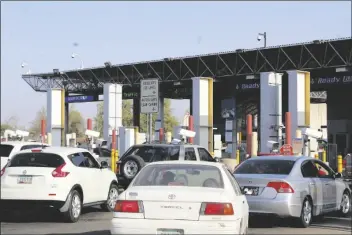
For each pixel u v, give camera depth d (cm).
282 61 7162
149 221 1275
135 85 8456
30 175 2020
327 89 7919
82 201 2166
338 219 2242
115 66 8212
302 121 4544
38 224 2041
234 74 7356
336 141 8244
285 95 8044
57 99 5322
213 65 7738
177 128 4962
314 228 1962
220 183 1386
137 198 1298
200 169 1452
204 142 4969
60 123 5312
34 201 2005
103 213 2395
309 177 2067
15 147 2770
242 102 8600
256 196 1914
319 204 2084
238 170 2069
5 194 2016
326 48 6425
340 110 8238
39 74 8806
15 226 1984
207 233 1255
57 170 2050
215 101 9200
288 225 2034
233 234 1265
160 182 1408
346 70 6419
